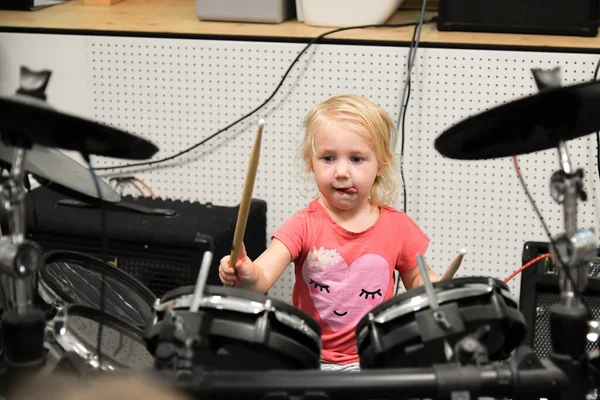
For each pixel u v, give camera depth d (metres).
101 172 2.71
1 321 1.33
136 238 2.21
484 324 1.38
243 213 1.56
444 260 2.58
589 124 1.41
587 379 1.34
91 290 1.74
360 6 2.52
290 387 1.27
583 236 1.31
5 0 2.83
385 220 1.92
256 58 2.52
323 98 2.52
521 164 2.45
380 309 1.41
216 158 2.65
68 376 1.24
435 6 2.81
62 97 2.70
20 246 1.27
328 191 1.84
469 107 2.44
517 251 2.53
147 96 2.63
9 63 2.69
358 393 1.28
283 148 2.59
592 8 2.40
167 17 2.74
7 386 1.29
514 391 1.29
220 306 1.32
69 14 2.80
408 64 2.42
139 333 1.61
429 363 1.43
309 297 1.91
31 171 1.66
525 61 2.37
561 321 1.34
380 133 1.87
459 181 2.50
